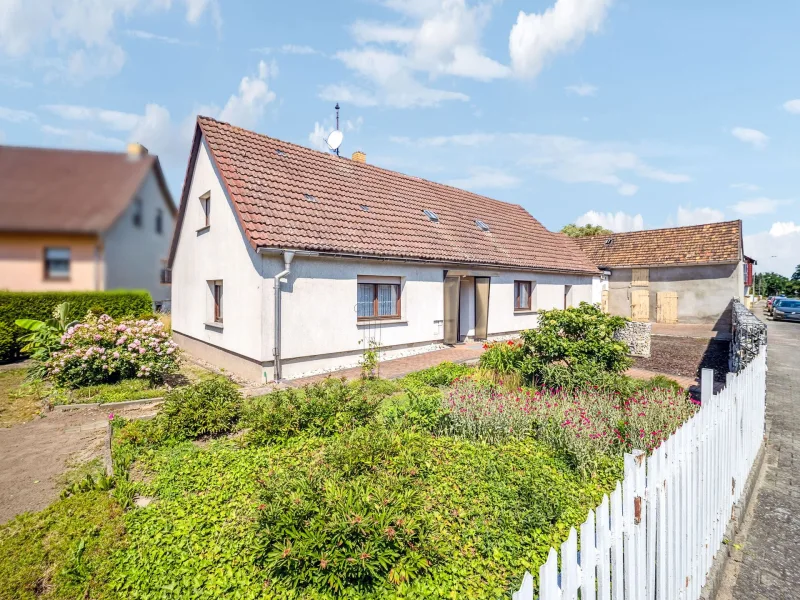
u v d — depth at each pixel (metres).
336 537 3.38
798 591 3.62
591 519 2.34
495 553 3.67
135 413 7.83
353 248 11.47
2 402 8.69
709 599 3.50
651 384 8.58
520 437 6.15
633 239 29.02
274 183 12.12
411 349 13.49
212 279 12.54
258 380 10.12
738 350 9.66
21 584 3.43
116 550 3.82
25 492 5.04
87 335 9.41
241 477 5.07
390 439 5.35
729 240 24.31
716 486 4.04
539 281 18.72
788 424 7.47
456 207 18.42
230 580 3.45
